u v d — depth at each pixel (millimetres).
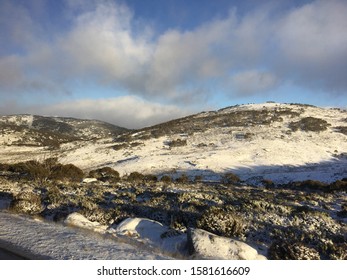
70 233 11430
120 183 29781
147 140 73938
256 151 57844
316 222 15477
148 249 10852
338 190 26875
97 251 9656
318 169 48531
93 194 21484
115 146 69250
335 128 75062
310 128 72938
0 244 9648
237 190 27078
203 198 20047
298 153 57438
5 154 75875
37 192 21812
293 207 17828
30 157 69938
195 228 12773
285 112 88812
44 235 10891
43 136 122062
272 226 14789
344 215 17250
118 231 13117
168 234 12625
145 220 14070
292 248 10984
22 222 12703
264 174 45625
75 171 31719
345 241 13398
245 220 15297
